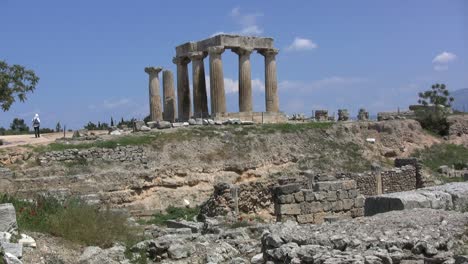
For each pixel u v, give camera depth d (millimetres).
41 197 20734
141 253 17656
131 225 21984
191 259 17422
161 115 63938
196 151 46438
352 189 25938
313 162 50844
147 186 40906
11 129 76625
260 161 48125
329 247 13672
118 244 18203
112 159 42156
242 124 55125
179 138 47469
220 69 61062
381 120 66125
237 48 62969
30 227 17281
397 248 13016
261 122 59469
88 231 17797
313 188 25547
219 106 60875
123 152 42969
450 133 66000
